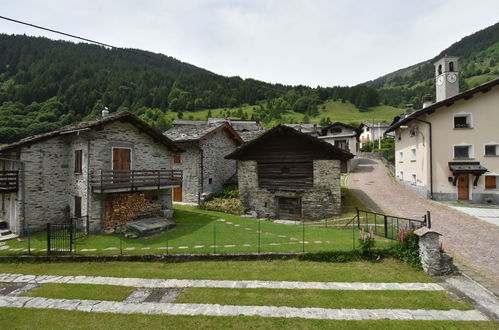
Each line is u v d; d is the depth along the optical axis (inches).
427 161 827.4
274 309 290.0
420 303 294.2
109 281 372.8
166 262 435.2
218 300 312.0
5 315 292.4
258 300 309.6
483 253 419.2
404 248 409.4
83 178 591.8
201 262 428.5
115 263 437.4
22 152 599.5
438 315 271.9
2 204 682.2
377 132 2370.8
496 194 780.0
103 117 636.7
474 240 474.9
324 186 709.9
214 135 994.1
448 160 812.6
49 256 457.1
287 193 751.7
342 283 346.3
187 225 624.7
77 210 623.2
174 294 329.7
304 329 254.1
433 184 821.9
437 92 973.2
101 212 590.6
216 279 367.6
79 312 294.8
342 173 1284.4
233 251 444.8
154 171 639.1
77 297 329.4
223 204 816.9
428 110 810.8
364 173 1254.3
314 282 350.9
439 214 657.0
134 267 419.5
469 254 417.1
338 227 591.2
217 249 456.8
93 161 581.6
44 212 627.2
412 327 252.5
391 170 1285.7
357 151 1774.1
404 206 743.7
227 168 1061.1
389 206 747.4
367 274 370.0
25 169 602.5
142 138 678.5
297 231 561.0
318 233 539.2
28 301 322.7
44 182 628.4
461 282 338.6
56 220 642.8
